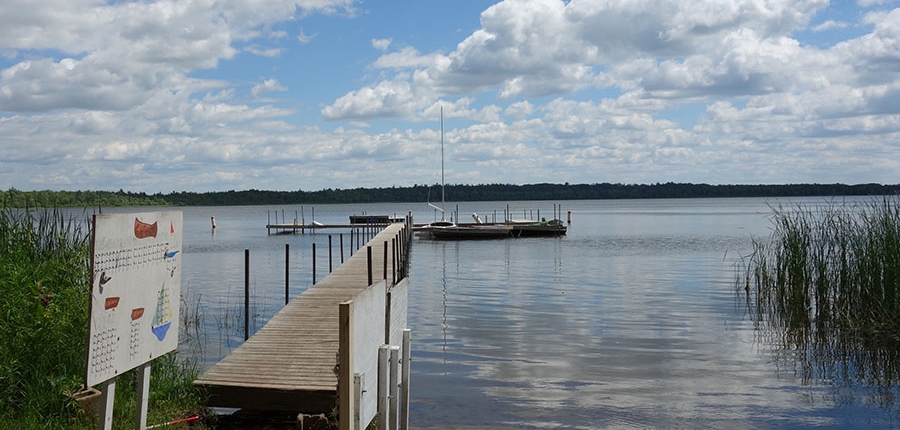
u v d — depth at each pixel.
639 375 11.29
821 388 10.50
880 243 14.74
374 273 19.31
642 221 78.81
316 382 8.10
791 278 17.62
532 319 16.70
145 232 5.29
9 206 10.23
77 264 8.78
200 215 130.50
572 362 12.19
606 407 9.56
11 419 6.42
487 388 10.49
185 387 7.99
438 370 11.63
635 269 28.36
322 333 10.76
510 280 25.20
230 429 7.87
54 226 10.08
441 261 33.38
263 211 160.12
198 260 35.31
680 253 36.09
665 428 8.72
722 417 9.17
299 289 23.20
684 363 12.10
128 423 6.68
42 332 7.05
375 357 5.86
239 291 22.64
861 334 14.32
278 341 10.23
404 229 33.00
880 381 10.87
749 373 11.43
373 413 5.77
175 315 5.95
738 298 19.73
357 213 128.00
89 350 4.53
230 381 8.12
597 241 46.34
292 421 8.16
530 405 9.61
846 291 15.55
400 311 7.66
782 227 19.11
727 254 34.91
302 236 57.19
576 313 17.56
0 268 8.01
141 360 5.30
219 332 15.09
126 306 5.01
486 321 16.47
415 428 8.62
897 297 14.33
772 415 9.27
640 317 16.84
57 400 6.68
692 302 19.12
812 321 15.79
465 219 93.62
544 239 48.72
